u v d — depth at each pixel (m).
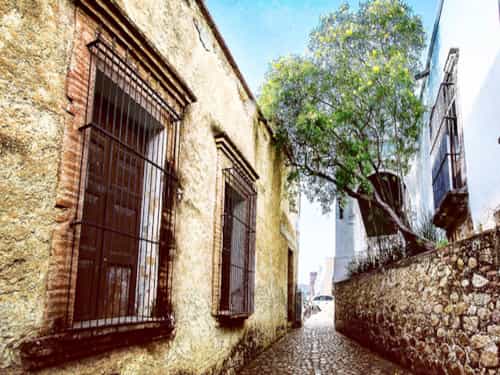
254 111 7.15
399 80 7.55
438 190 7.68
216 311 4.67
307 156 8.96
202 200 4.50
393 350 6.59
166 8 3.75
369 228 12.23
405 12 8.34
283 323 10.59
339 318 12.54
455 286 4.32
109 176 2.71
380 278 7.59
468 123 6.32
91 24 2.65
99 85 2.90
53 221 2.24
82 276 2.67
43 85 2.22
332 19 8.57
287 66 8.45
